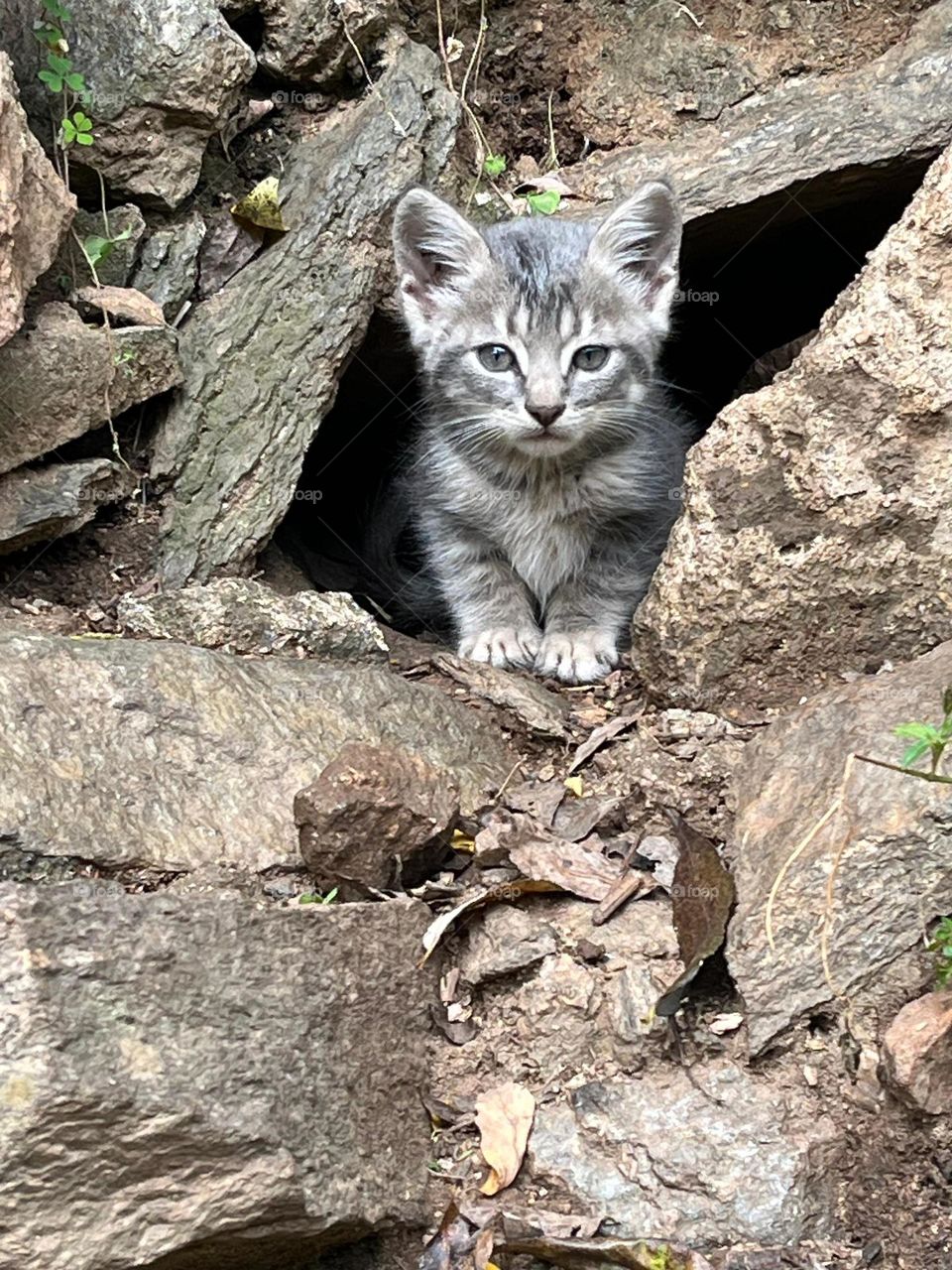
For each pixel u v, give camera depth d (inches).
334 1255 11.1
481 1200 11.3
